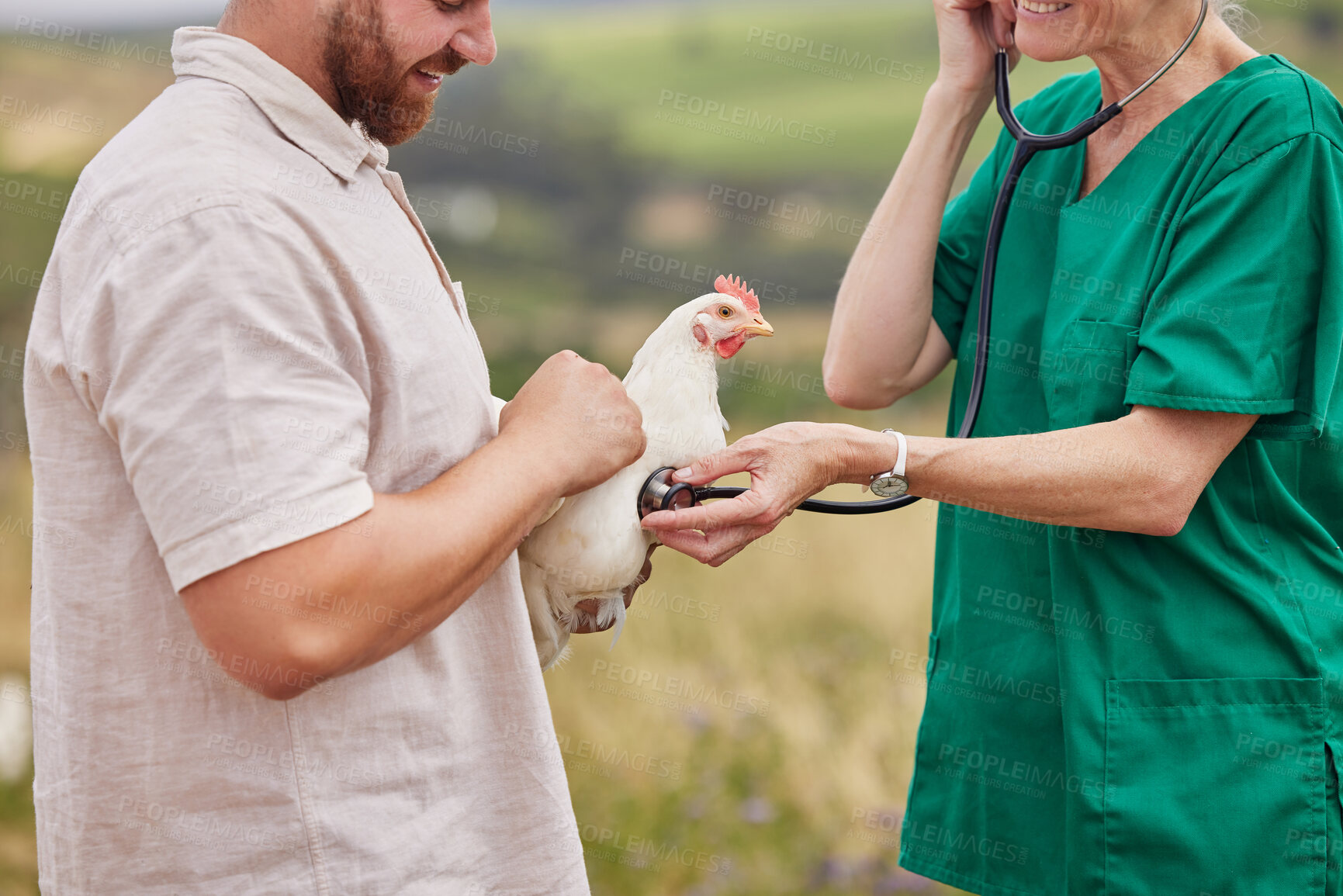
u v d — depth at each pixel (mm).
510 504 1371
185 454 1177
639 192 27594
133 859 1356
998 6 2068
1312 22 27219
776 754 3879
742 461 1764
